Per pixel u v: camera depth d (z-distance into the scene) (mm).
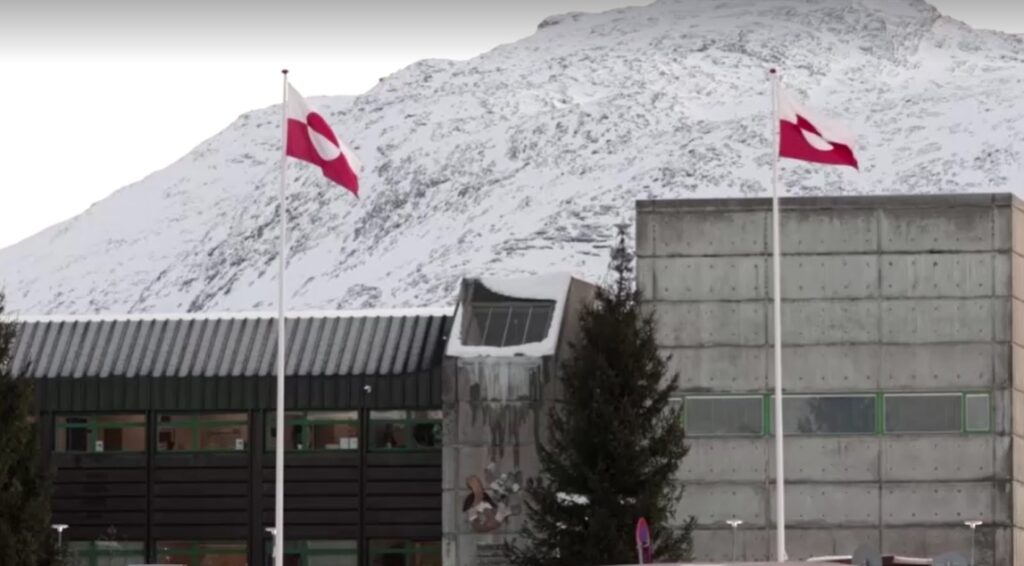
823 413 131625
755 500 131125
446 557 130750
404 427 135250
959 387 131125
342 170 105625
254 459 136250
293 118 106062
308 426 136125
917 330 131625
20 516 108312
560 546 119250
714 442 131625
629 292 124000
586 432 119812
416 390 134500
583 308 127812
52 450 137500
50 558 111125
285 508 135500
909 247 131875
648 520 118812
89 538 136875
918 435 131125
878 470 131125
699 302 132375
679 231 132875
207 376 136250
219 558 136250
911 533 130625
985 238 131625
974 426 130875
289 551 135500
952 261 131625
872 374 131625
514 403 130875
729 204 132625
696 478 131625
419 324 137375
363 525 134750
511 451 130750
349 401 135125
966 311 131500
